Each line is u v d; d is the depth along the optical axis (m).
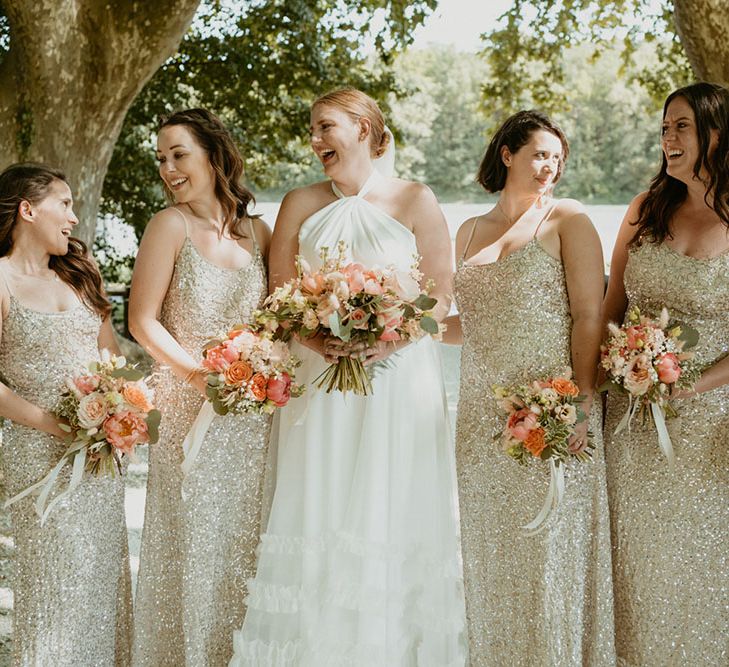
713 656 2.88
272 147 11.34
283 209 3.08
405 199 3.01
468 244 3.05
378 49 10.08
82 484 2.82
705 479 2.86
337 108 2.97
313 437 2.88
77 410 2.69
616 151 33.28
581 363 2.83
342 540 2.81
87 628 2.84
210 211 3.00
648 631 2.91
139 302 2.92
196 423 2.88
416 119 33.78
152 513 2.99
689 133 2.77
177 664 2.99
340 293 2.65
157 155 2.98
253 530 3.00
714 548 2.87
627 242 3.05
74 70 6.79
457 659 2.97
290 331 2.77
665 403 2.76
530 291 2.86
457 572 3.01
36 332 2.77
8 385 2.82
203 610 2.91
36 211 2.78
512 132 2.95
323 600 2.80
